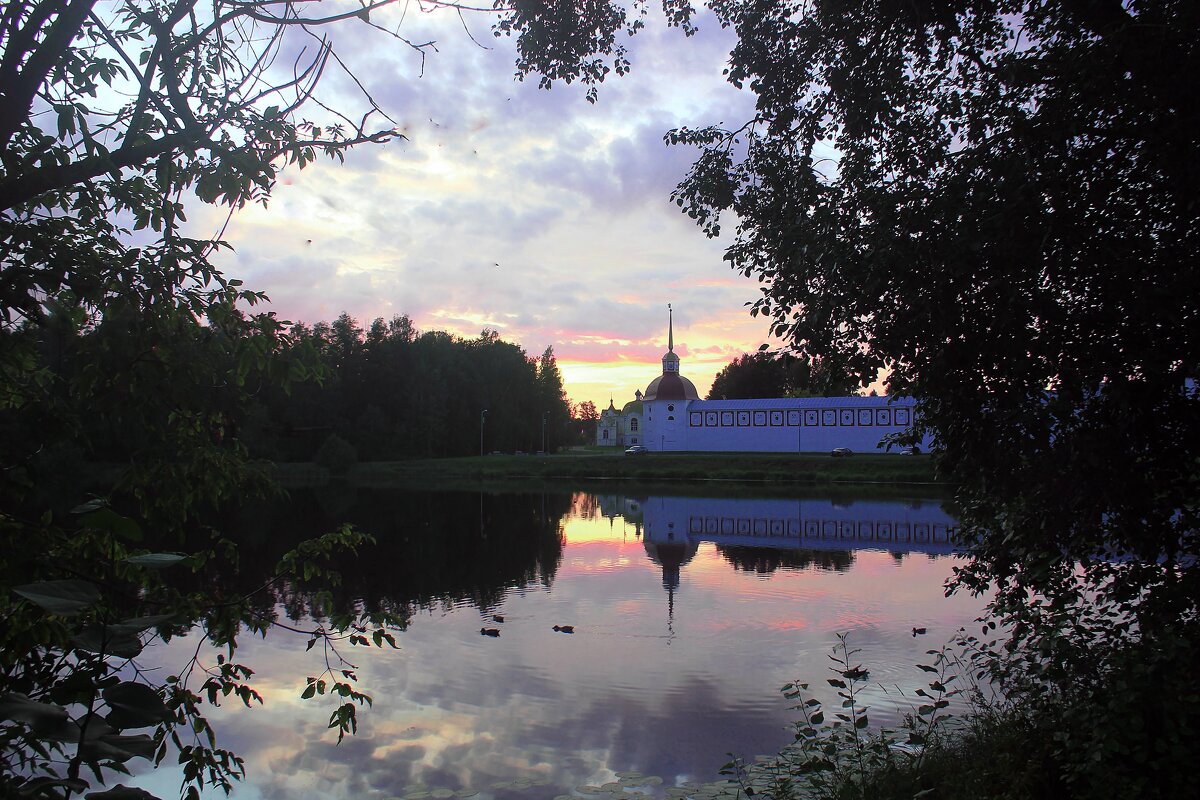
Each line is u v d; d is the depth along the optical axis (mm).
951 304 4836
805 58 6574
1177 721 4898
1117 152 5031
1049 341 4945
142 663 11609
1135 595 5586
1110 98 4828
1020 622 6145
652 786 7926
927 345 5133
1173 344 4816
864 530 31266
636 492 55031
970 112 5383
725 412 82562
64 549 3234
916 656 12164
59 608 1952
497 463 76188
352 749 9000
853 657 12219
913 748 7703
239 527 31547
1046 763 5660
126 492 3490
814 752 7988
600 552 25188
